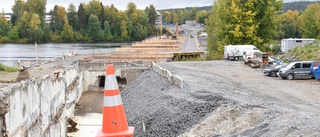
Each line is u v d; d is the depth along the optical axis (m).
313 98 25.61
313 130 15.39
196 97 25.94
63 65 44.50
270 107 21.62
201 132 20.05
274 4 67.06
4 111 13.70
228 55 58.50
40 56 101.19
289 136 15.39
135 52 79.00
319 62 35.53
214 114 21.11
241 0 67.19
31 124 17.98
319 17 97.19
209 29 84.38
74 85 36.34
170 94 28.39
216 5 86.62
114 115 8.91
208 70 43.38
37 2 198.38
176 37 154.75
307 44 54.66
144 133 23.55
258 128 17.84
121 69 46.12
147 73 43.94
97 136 8.79
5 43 175.25
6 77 29.75
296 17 169.38
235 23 66.50
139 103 31.73
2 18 183.88
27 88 17.28
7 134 14.12
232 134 18.75
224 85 31.36
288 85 31.81
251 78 36.47
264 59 45.88
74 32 197.00
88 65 47.56
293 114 18.89
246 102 23.17
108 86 8.95
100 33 198.62
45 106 21.09
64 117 27.50
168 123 22.97
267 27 66.56
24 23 182.75
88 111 35.09
